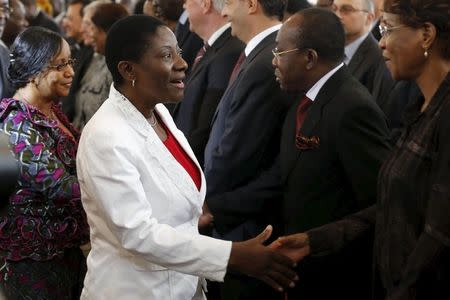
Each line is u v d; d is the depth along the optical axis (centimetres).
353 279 229
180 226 176
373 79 328
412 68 171
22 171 221
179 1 372
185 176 175
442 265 158
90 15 418
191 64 367
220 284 260
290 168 228
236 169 254
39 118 229
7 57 329
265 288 249
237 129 253
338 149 215
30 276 227
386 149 215
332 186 220
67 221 231
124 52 174
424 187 163
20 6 413
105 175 163
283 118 254
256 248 169
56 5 694
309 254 202
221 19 306
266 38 263
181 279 177
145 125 172
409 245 166
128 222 163
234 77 279
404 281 157
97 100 411
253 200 249
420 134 164
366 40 339
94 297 175
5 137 77
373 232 213
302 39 221
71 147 237
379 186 176
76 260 239
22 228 224
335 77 223
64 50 240
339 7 344
